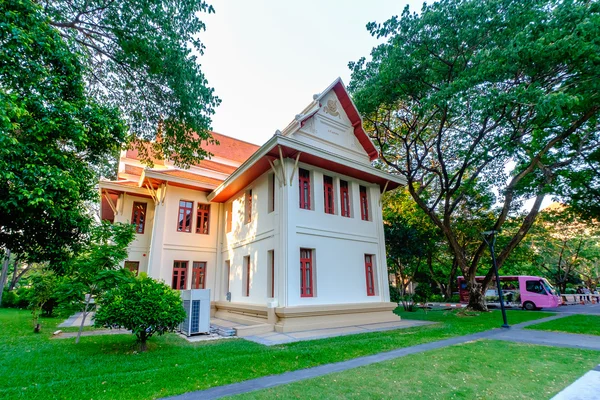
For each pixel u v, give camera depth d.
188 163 12.79
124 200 16.81
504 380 5.14
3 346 8.02
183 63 9.77
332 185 14.10
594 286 41.94
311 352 6.91
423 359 6.45
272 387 4.82
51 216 6.13
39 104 5.77
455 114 14.16
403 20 13.00
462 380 5.13
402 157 19.92
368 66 15.78
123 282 7.76
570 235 32.66
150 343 8.59
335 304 12.14
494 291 25.61
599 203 17.92
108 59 10.23
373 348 7.52
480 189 19.50
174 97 10.50
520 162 16.89
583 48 9.07
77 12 8.80
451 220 22.00
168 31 9.33
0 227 6.23
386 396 4.44
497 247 24.77
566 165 16.62
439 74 13.68
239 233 15.43
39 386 4.81
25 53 5.73
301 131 13.84
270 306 11.26
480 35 12.10
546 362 6.21
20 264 31.39
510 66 10.62
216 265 16.94
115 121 7.50
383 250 14.78
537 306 21.89
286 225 11.60
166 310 7.62
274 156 12.44
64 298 8.02
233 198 16.77
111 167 22.09
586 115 13.02
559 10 10.18
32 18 5.84
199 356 6.89
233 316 14.30
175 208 16.36
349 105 15.66
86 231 7.17
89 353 7.26
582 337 9.01
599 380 5.10
